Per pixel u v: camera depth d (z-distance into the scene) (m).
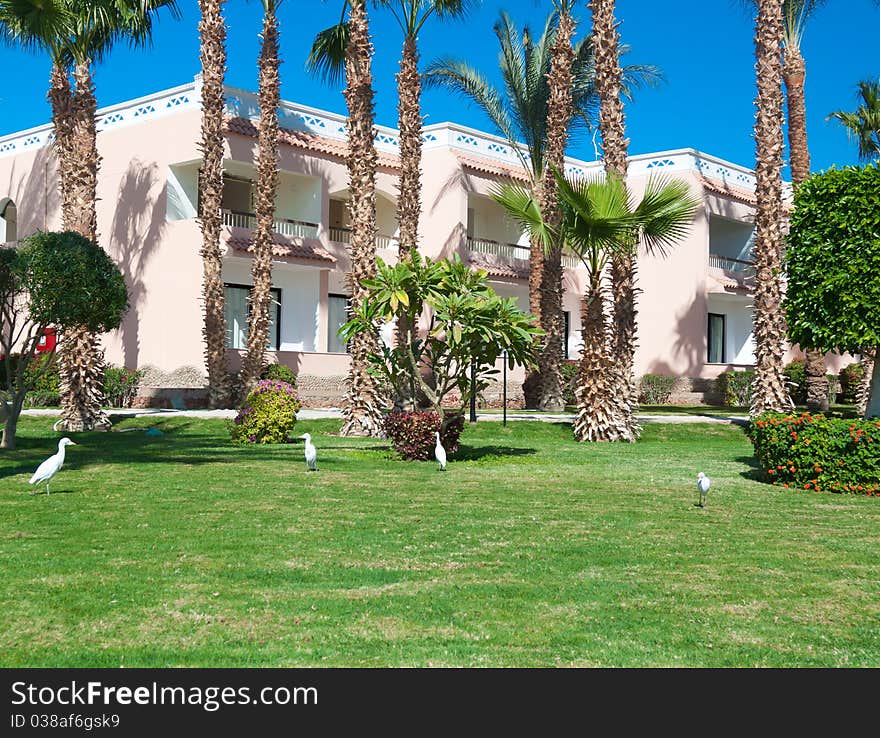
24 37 22.20
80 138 22.78
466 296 15.68
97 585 6.73
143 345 29.38
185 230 28.14
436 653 5.38
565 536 8.84
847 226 14.50
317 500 10.88
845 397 37.94
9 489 11.52
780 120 23.81
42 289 16.67
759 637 5.79
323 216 30.86
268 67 26.05
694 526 9.52
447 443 16.22
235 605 6.27
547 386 28.77
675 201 18.58
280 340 30.27
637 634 5.79
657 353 35.34
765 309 23.56
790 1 29.69
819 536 9.05
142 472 13.34
